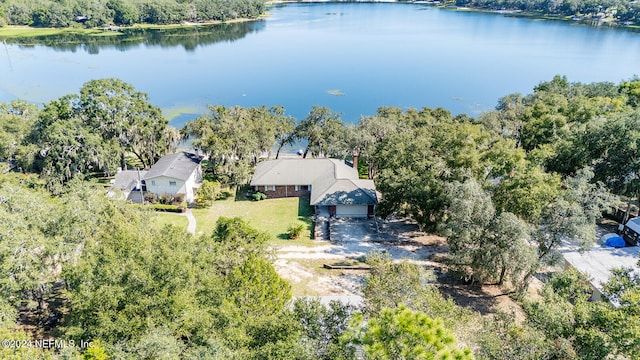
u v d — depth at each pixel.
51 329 22.48
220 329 18.25
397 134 46.41
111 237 22.47
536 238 29.95
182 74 110.75
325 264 33.66
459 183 31.34
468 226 28.59
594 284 29.08
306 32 178.62
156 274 18.72
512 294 30.28
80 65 115.81
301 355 16.12
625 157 37.78
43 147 46.09
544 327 19.05
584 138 40.38
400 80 105.75
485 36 163.62
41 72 106.19
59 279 24.70
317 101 89.69
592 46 138.00
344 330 18.48
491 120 57.38
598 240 36.22
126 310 17.72
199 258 22.62
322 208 44.81
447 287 31.14
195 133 53.06
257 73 113.12
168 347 16.00
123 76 106.38
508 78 104.94
